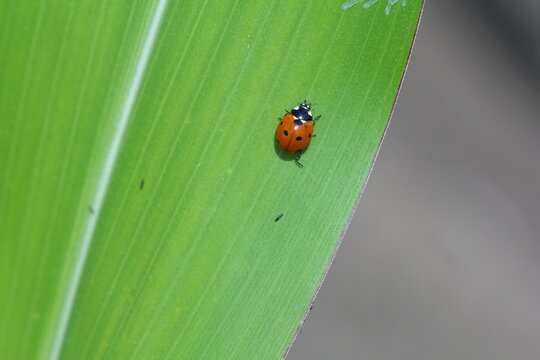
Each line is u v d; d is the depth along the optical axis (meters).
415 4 0.20
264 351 0.20
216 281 0.20
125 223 0.20
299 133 0.20
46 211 0.20
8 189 0.20
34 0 0.20
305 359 0.35
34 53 0.20
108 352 0.20
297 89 0.20
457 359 0.35
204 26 0.20
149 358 0.20
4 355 0.20
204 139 0.20
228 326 0.20
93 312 0.20
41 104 0.20
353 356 0.35
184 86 0.20
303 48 0.20
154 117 0.20
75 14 0.20
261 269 0.20
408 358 0.35
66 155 0.20
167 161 0.20
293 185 0.20
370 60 0.20
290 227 0.20
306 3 0.20
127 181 0.20
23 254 0.20
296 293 0.20
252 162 0.20
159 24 0.20
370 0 0.20
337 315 0.35
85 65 0.20
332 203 0.20
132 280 0.20
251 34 0.20
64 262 0.20
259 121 0.20
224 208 0.20
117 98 0.20
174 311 0.20
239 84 0.20
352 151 0.20
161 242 0.20
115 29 0.20
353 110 0.20
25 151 0.20
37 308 0.20
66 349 0.20
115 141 0.20
